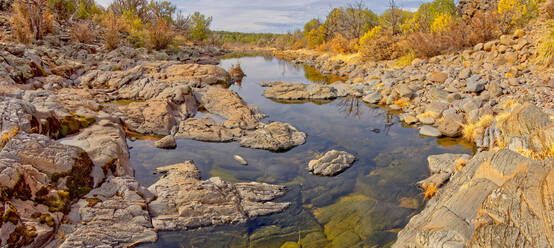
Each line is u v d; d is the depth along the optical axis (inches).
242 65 1064.2
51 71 495.2
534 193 107.6
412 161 291.0
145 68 663.1
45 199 170.1
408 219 201.3
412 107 456.1
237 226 192.9
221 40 2060.8
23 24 658.8
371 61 863.1
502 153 146.3
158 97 437.7
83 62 647.8
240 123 389.1
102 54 745.6
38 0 677.9
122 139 294.0
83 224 171.2
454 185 168.1
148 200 203.3
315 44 1545.3
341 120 428.1
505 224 100.2
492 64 499.5
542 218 97.5
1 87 330.3
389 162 291.7
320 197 232.5
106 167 219.5
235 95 483.8
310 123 414.6
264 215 206.7
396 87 516.1
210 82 644.7
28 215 157.1
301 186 249.4
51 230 157.9
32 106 242.1
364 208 215.6
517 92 384.2
